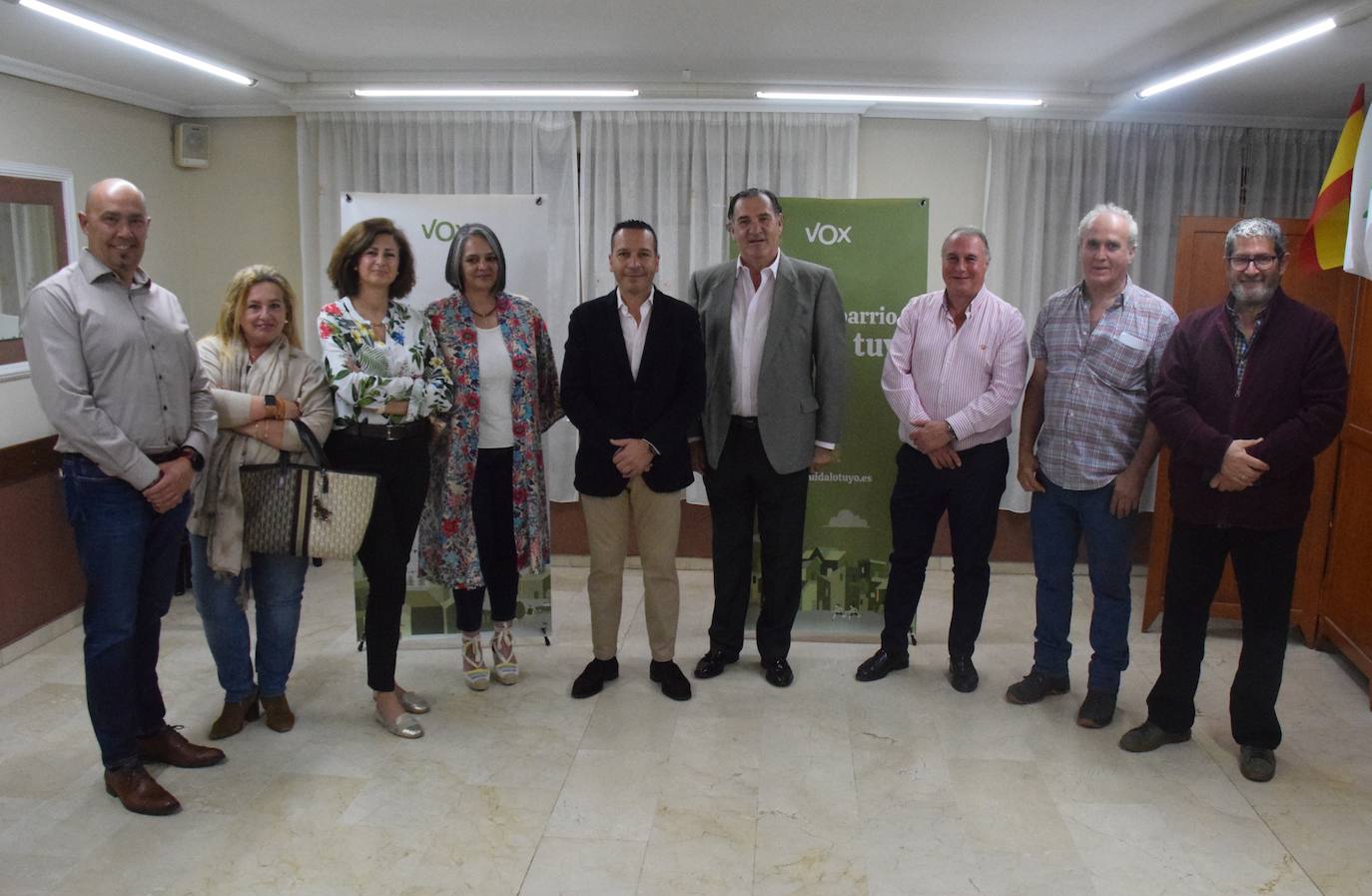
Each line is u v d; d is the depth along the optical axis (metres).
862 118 4.67
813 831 2.49
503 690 3.37
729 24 3.40
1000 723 3.11
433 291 3.58
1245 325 2.66
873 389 3.71
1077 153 4.59
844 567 3.83
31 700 3.23
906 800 2.64
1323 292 3.74
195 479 2.67
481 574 3.20
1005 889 2.25
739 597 3.46
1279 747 2.96
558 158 4.61
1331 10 3.05
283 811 2.57
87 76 3.98
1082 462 3.02
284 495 2.72
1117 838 2.46
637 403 3.12
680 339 3.12
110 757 2.56
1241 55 3.46
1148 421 2.99
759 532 3.42
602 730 3.05
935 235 4.77
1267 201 4.68
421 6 3.21
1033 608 4.29
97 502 2.43
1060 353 3.08
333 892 2.23
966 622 3.33
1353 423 3.54
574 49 3.79
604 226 4.64
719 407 3.30
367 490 2.74
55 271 3.95
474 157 4.64
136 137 4.48
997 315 3.19
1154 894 2.23
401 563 2.98
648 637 3.74
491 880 2.28
